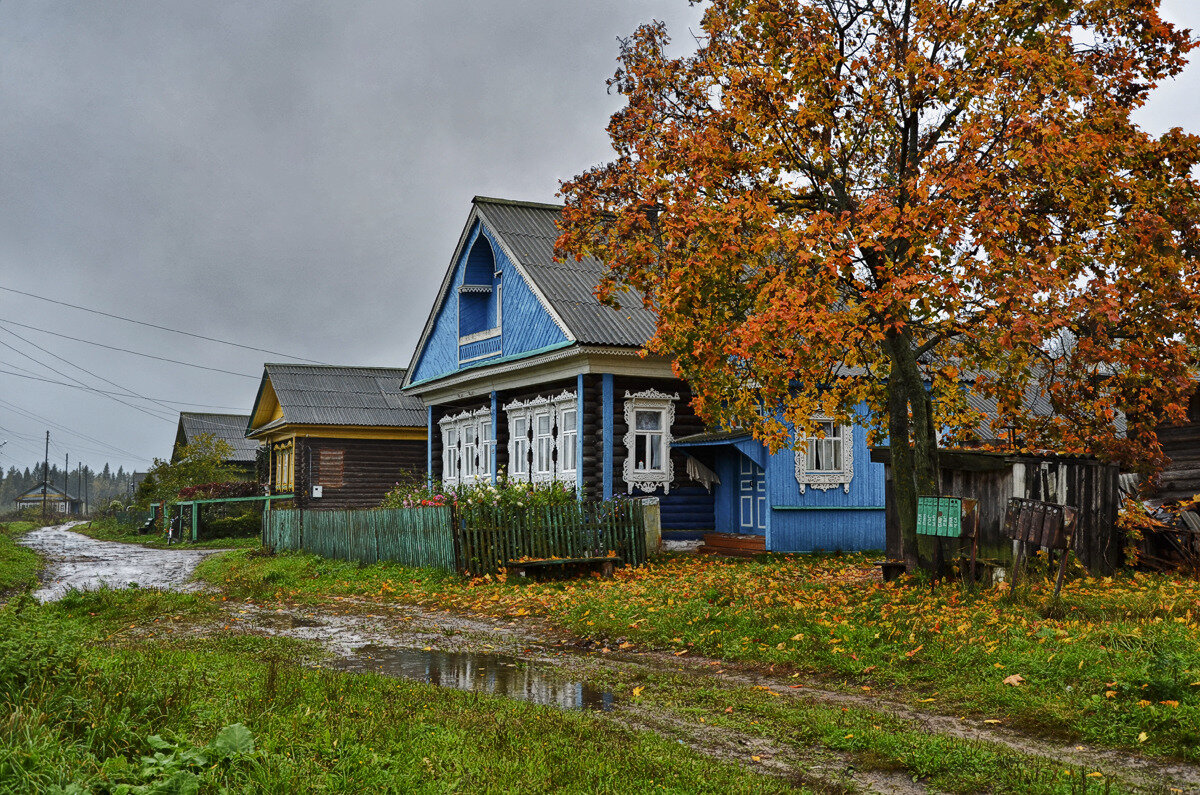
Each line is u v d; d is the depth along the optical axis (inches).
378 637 500.7
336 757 231.3
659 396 935.7
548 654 446.9
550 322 941.8
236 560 1060.5
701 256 526.6
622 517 770.8
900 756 263.6
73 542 1688.0
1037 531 490.3
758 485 893.8
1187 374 568.1
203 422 2466.8
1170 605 467.5
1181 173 558.9
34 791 179.0
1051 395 621.3
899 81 555.2
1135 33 565.9
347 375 1711.4
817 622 456.4
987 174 498.9
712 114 597.0
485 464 1131.3
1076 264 533.0
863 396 622.2
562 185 661.9
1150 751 265.7
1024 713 306.2
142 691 265.7
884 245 545.3
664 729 302.2
